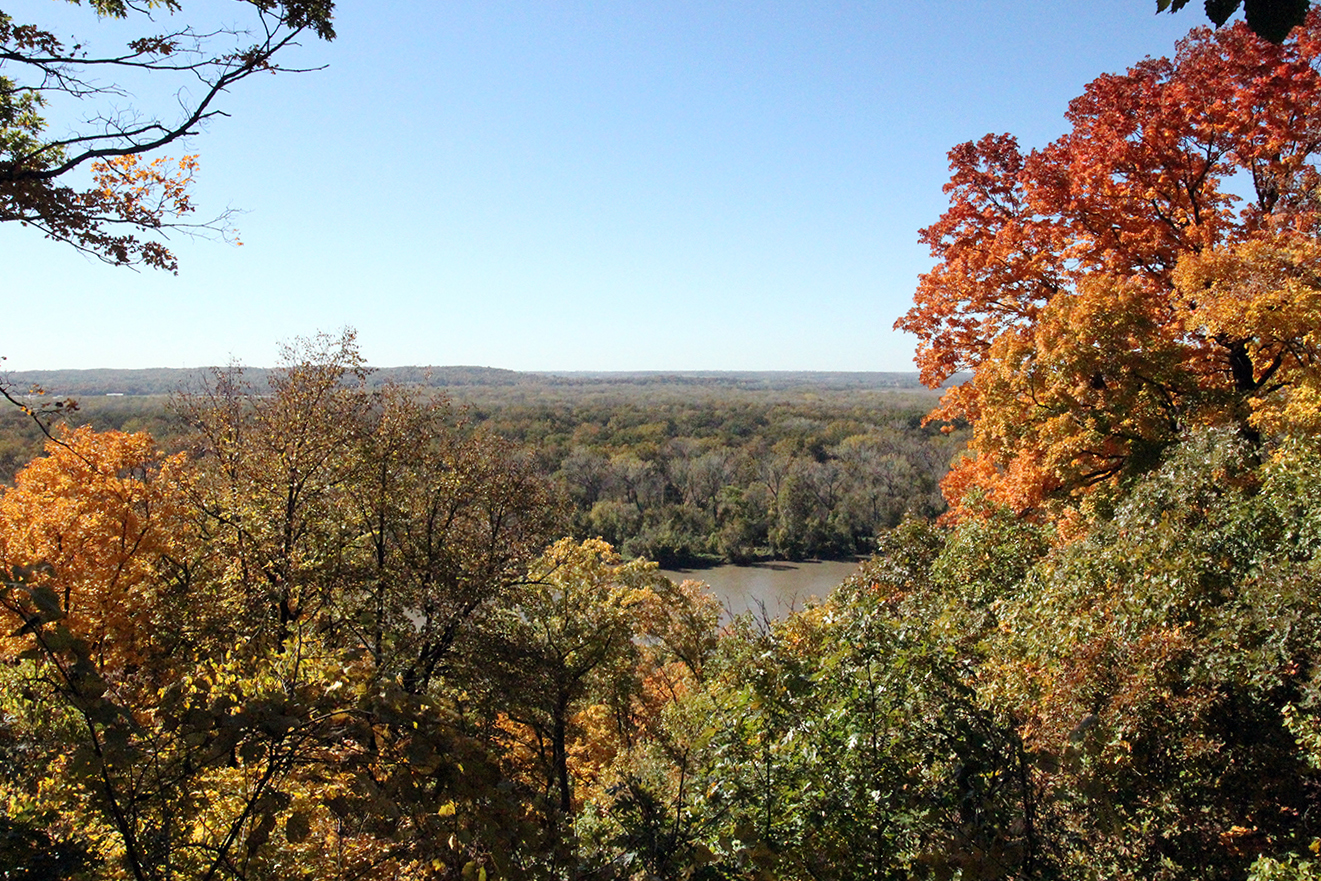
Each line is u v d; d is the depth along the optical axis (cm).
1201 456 959
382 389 1712
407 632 1405
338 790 413
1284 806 675
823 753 523
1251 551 822
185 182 654
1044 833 469
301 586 1387
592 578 2027
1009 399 1530
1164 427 1409
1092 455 1479
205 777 433
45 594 326
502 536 1805
